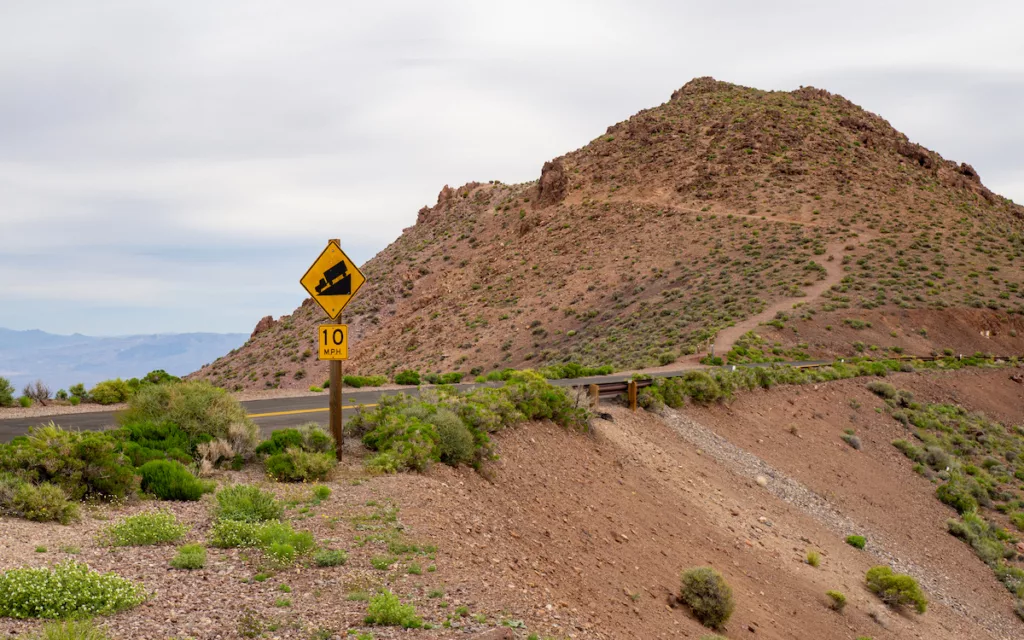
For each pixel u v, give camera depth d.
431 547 8.71
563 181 112.44
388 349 86.00
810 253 76.00
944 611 18.27
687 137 115.75
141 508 9.49
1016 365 52.16
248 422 13.20
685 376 27.75
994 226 88.75
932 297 64.31
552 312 79.12
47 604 5.87
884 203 91.75
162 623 5.91
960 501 26.70
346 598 6.93
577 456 17.31
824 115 118.38
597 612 9.01
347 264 13.12
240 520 8.80
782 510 20.83
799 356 50.91
